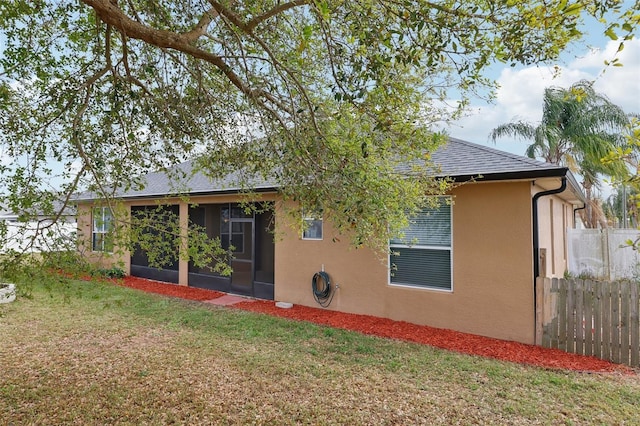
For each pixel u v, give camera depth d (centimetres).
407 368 523
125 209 441
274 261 1009
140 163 519
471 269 694
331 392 447
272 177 538
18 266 383
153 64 492
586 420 385
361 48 322
